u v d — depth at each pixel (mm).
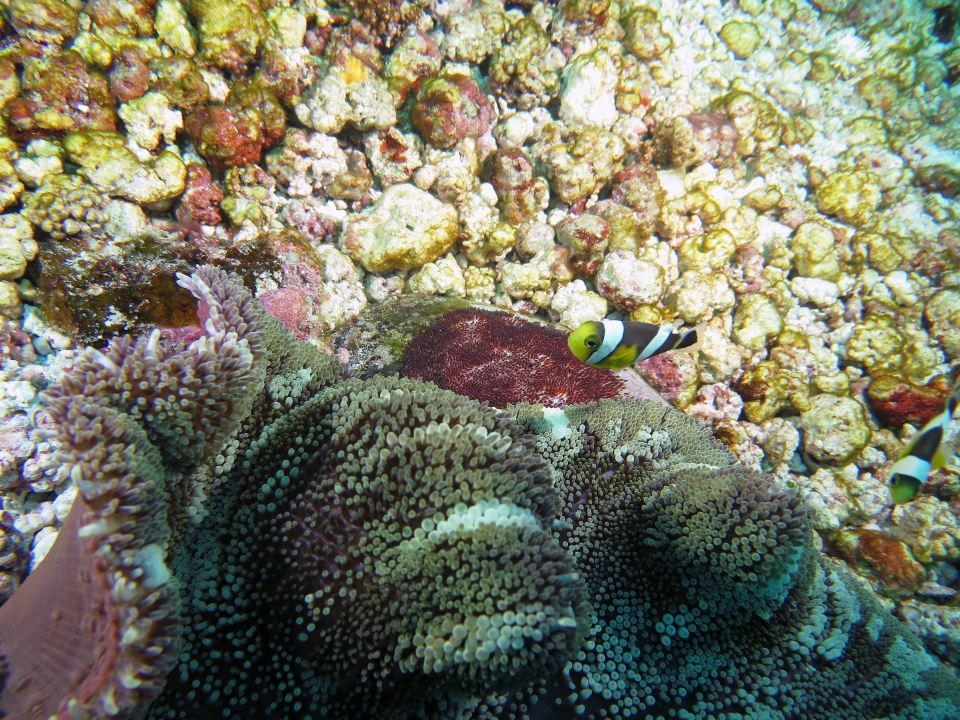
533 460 184
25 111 327
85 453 147
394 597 161
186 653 177
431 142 444
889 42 675
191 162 382
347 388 206
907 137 644
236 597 185
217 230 388
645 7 545
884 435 455
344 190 433
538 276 464
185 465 185
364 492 174
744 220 507
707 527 209
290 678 179
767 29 659
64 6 338
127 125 358
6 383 288
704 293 467
